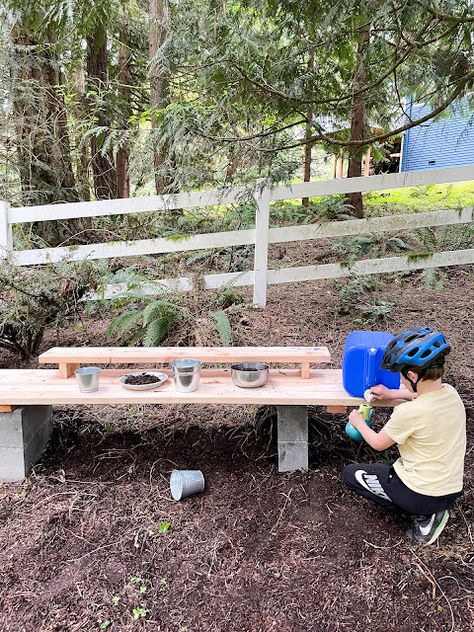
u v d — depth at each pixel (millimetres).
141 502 2475
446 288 5395
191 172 3504
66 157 6613
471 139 11219
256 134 3232
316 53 3531
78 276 4082
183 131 3137
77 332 4473
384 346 2496
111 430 3102
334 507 2385
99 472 2723
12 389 2678
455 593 1905
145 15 7328
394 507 2215
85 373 2631
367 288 5281
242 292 5312
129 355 2789
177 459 2818
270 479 2611
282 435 2629
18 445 2646
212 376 2920
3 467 2672
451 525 2256
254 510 2389
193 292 4828
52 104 6465
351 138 5488
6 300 3777
